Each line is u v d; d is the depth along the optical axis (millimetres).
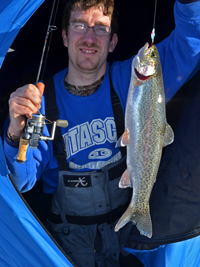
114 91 663
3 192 486
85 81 652
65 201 678
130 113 470
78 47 627
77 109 660
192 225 578
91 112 660
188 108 635
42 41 890
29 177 616
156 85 459
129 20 917
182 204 596
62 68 938
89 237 688
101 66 653
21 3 469
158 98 465
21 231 491
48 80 678
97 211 678
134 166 491
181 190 601
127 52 961
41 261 509
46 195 783
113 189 681
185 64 588
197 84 618
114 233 698
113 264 713
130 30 933
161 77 463
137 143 479
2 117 814
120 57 967
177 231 596
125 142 481
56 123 499
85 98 655
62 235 696
